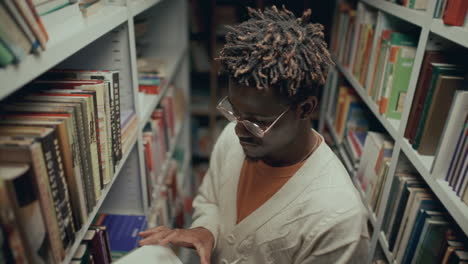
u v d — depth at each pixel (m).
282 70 0.64
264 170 0.88
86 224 0.73
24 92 0.72
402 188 1.11
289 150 0.80
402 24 1.33
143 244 0.84
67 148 0.61
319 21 2.36
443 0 0.90
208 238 0.95
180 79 2.38
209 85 2.92
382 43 1.29
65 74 0.83
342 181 0.81
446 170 0.86
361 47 1.57
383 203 1.24
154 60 1.71
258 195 0.90
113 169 0.88
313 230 0.78
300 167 0.83
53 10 0.63
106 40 0.99
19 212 0.48
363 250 0.78
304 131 0.79
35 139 0.52
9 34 0.43
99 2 0.88
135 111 1.09
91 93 0.72
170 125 1.89
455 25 0.81
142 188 1.22
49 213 0.56
